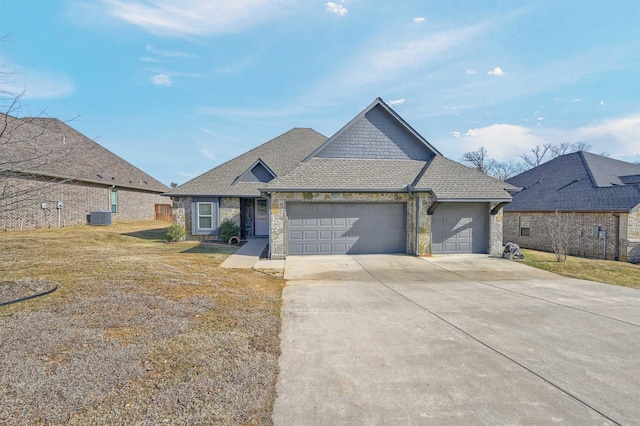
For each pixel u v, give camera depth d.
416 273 9.99
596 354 4.41
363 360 4.13
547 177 22.05
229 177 17.48
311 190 12.16
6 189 5.70
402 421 2.93
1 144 5.94
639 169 21.64
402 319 5.75
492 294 7.63
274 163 18.22
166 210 29.20
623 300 7.24
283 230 12.20
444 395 3.36
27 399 2.88
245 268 10.10
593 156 21.47
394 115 14.16
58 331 4.28
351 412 3.05
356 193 12.73
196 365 3.70
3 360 3.50
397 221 13.24
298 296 7.24
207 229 16.53
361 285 8.39
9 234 14.55
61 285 6.31
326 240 12.84
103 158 25.06
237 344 4.33
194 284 7.12
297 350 4.39
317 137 21.53
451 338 4.90
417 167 14.02
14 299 5.45
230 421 2.81
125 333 4.36
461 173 13.57
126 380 3.29
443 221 13.16
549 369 3.96
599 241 16.20
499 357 4.27
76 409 2.81
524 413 3.08
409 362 4.09
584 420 2.99
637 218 15.30
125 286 6.43
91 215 20.83
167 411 2.87
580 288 8.38
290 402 3.17
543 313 6.21
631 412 3.12
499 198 12.40
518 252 12.59
